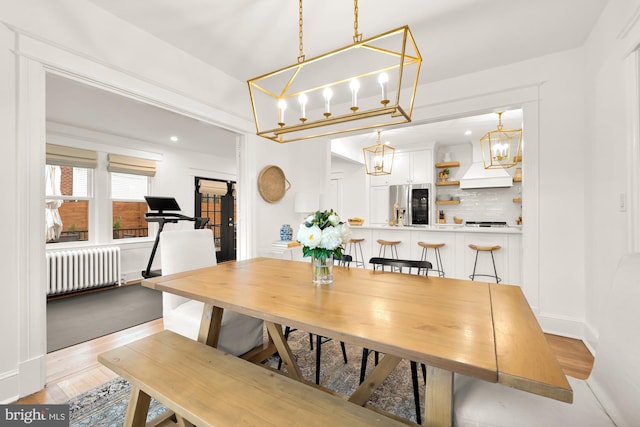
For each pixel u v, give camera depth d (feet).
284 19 7.35
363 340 3.21
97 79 6.84
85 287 13.76
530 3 6.75
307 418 3.18
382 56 9.07
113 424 5.03
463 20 7.35
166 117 12.68
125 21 7.38
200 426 3.16
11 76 5.55
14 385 5.57
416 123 11.46
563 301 8.70
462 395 3.48
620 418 2.98
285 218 13.60
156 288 5.54
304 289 5.17
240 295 4.80
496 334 3.30
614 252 6.55
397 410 5.37
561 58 8.76
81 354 7.57
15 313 5.59
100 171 15.06
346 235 5.45
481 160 20.44
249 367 4.21
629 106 5.80
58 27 6.15
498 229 13.32
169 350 4.69
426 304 4.34
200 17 7.27
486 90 9.79
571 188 8.61
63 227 14.21
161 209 14.96
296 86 11.26
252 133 11.57
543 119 9.00
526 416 3.06
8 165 5.51
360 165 23.47
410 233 14.74
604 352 3.48
